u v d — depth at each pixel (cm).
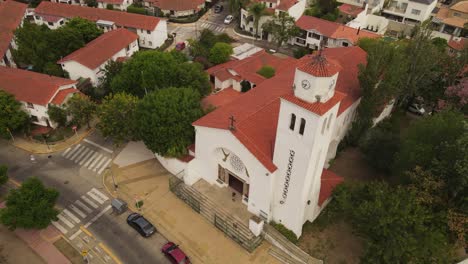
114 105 5172
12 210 3994
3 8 8919
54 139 5800
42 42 7206
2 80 6097
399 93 5741
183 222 4412
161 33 8975
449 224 3438
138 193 4816
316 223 4319
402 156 4219
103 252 4106
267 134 4128
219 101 6550
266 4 9769
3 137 5778
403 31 9431
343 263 3906
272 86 5109
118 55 7644
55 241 4234
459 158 3506
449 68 5712
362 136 5297
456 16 9794
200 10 10794
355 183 4491
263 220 4200
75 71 7075
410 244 3291
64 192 4859
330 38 8581
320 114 3186
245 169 4272
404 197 3625
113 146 5694
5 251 4131
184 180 4831
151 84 5988
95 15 9075
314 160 3612
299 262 3919
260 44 9369
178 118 4662
